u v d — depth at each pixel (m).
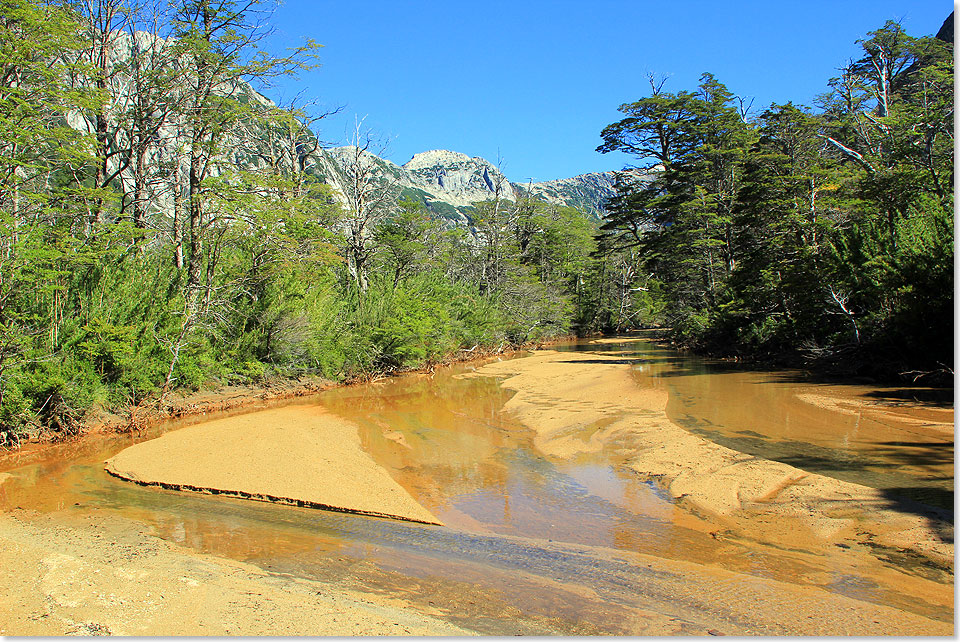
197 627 5.11
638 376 24.78
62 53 14.80
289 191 22.50
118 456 12.35
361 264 31.28
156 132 20.81
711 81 40.12
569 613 5.86
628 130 43.44
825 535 8.05
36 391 13.91
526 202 54.28
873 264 20.66
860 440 12.56
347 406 19.45
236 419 16.83
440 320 30.77
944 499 8.98
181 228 21.11
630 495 10.20
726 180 38.66
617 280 62.59
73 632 4.93
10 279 13.23
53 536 8.09
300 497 9.94
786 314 26.58
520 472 11.82
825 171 25.08
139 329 16.97
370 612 5.68
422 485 11.02
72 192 15.16
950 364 17.36
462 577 6.87
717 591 6.45
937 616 5.79
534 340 47.06
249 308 21.86
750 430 14.01
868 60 35.12
